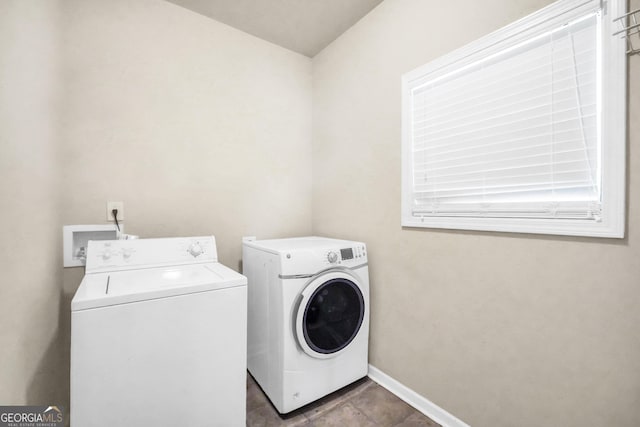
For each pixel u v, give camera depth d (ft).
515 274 3.98
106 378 3.19
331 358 5.41
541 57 3.73
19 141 3.16
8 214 2.87
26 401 3.31
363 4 6.05
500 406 4.15
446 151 4.90
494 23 4.13
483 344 4.34
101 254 4.57
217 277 4.21
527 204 3.90
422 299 5.22
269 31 6.98
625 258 3.09
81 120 5.10
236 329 4.01
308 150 8.19
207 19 6.45
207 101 6.48
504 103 4.12
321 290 5.22
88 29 5.16
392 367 5.80
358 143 6.61
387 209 5.89
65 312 4.96
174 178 6.07
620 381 3.13
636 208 3.02
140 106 5.67
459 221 4.59
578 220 3.39
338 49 7.20
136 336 3.34
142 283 3.83
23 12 3.35
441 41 4.84
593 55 3.32
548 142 3.71
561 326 3.57
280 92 7.64
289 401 4.91
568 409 3.51
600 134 3.27
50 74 4.30
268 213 7.45
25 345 3.29
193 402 3.71
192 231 6.32
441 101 4.92
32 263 3.51
